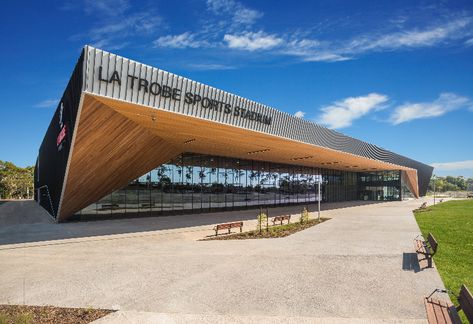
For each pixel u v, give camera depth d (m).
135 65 12.59
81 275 8.96
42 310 6.52
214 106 15.66
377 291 7.48
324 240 14.10
